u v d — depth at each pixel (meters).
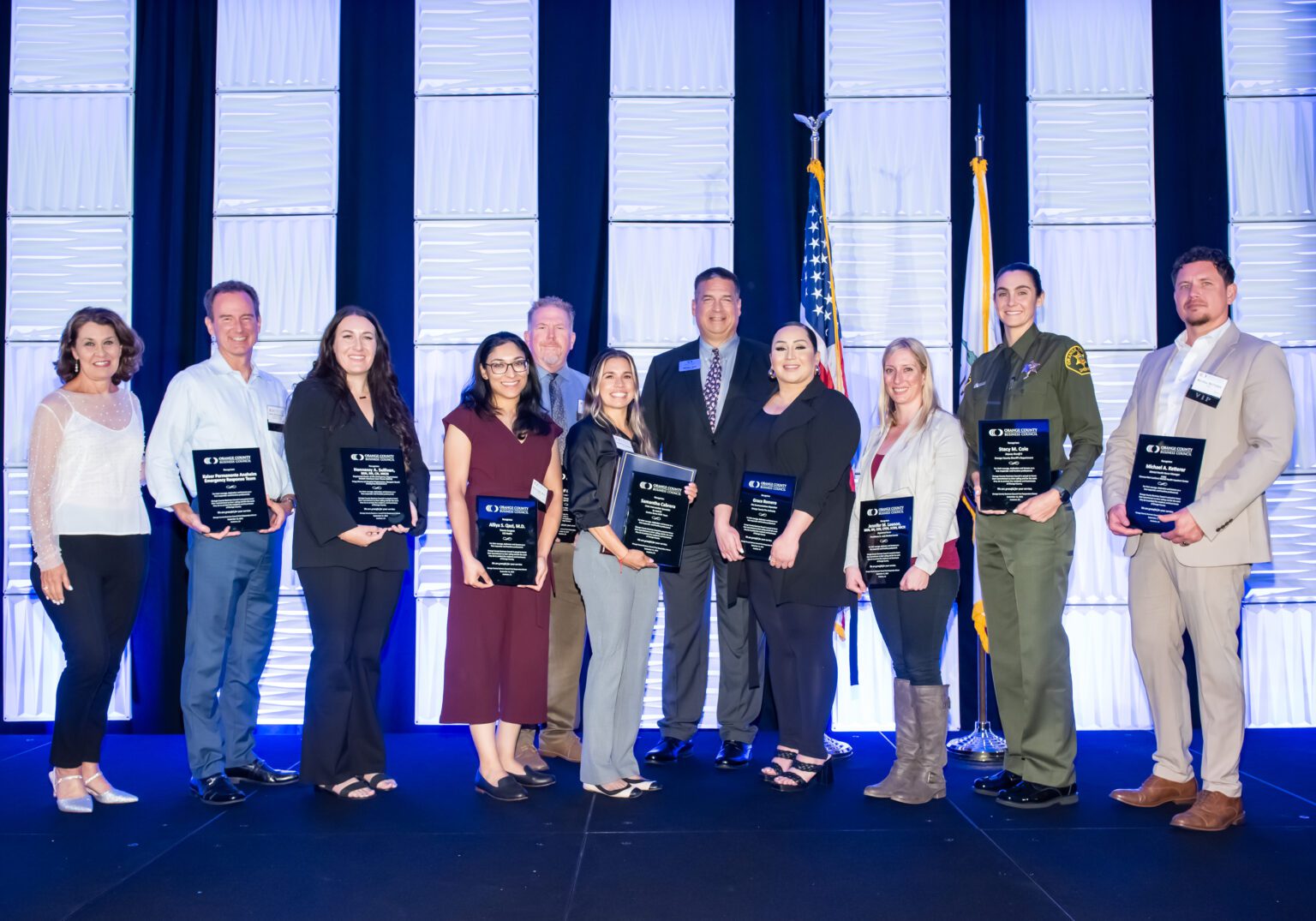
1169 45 4.43
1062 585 3.11
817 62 4.45
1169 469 2.92
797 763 3.31
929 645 3.11
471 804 3.12
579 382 3.95
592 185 4.44
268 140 4.45
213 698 3.25
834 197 4.43
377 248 4.45
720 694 3.81
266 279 4.43
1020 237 4.41
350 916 2.21
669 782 3.40
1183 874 2.47
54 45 4.46
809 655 3.26
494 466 3.16
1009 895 2.33
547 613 3.23
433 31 4.47
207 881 2.44
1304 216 4.38
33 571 3.11
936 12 4.43
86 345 3.14
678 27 4.45
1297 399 4.37
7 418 4.37
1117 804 3.10
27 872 2.50
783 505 3.19
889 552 3.06
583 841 2.73
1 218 4.42
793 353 3.25
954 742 3.93
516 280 4.45
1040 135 4.42
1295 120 4.39
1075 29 4.43
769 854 2.62
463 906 2.27
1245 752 3.85
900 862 2.56
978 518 3.22
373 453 3.20
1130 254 4.39
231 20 4.46
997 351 3.30
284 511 3.43
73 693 3.07
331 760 3.18
